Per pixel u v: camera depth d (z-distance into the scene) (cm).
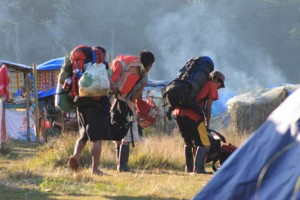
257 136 1653
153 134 6719
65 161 3803
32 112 8294
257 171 1622
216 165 4294
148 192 2548
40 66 8731
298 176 1581
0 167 3466
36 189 2598
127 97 3512
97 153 3209
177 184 2897
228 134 6353
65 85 3108
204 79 3516
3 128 5141
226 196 1628
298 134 1612
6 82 5216
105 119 3172
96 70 3052
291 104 1645
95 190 2616
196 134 3528
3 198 2391
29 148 5747
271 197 1590
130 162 4022
